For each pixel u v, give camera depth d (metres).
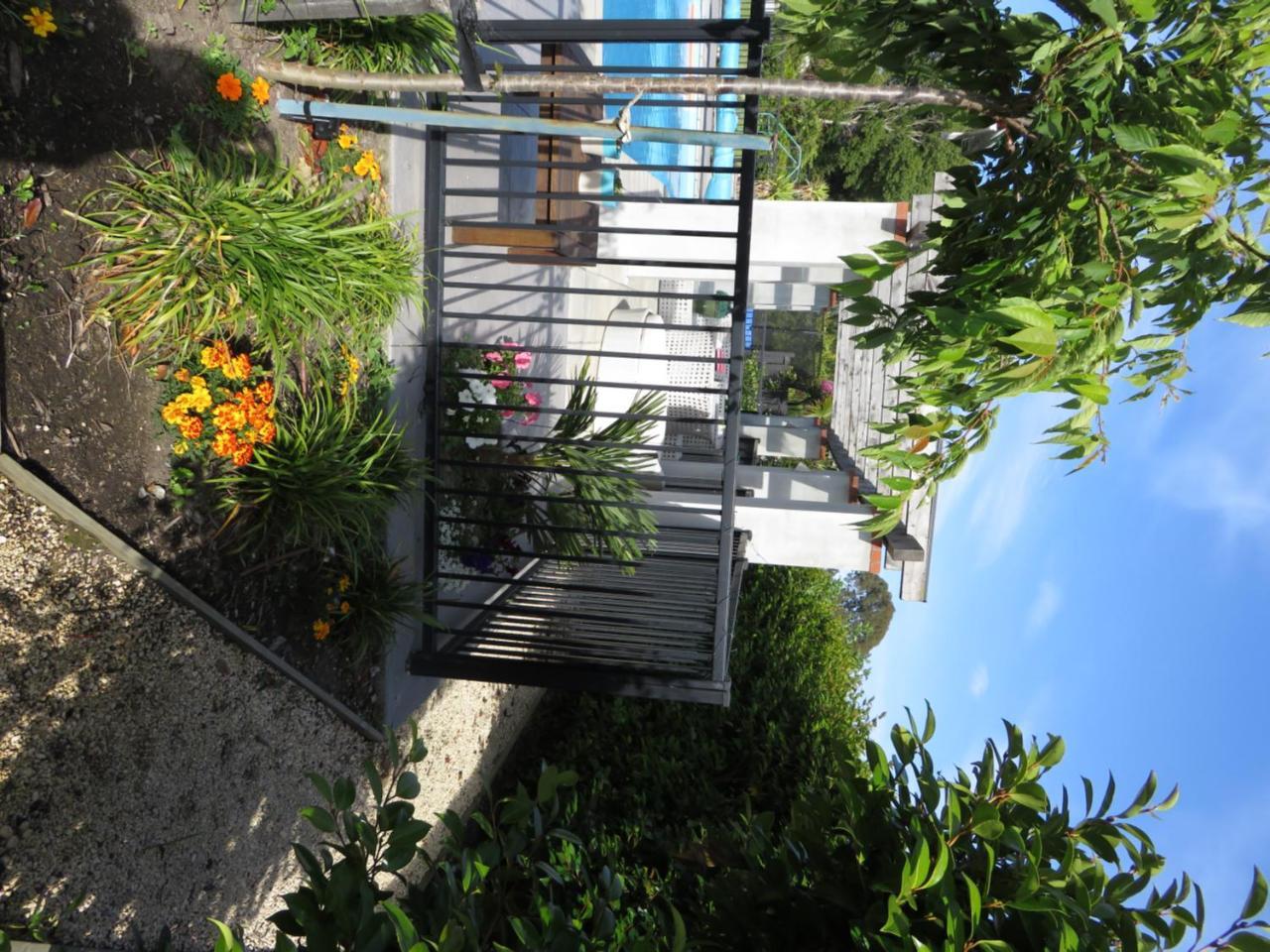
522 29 3.10
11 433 1.94
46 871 2.09
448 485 3.88
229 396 2.41
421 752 1.95
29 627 2.00
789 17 1.76
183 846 2.54
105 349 2.14
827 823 2.09
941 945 1.70
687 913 4.77
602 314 7.02
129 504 2.23
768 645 7.52
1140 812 1.95
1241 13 1.43
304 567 2.89
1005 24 1.57
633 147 7.09
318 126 2.83
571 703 6.93
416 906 1.85
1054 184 1.63
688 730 6.46
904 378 1.68
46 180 1.97
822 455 7.95
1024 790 1.91
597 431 4.19
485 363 4.05
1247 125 1.44
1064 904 1.64
